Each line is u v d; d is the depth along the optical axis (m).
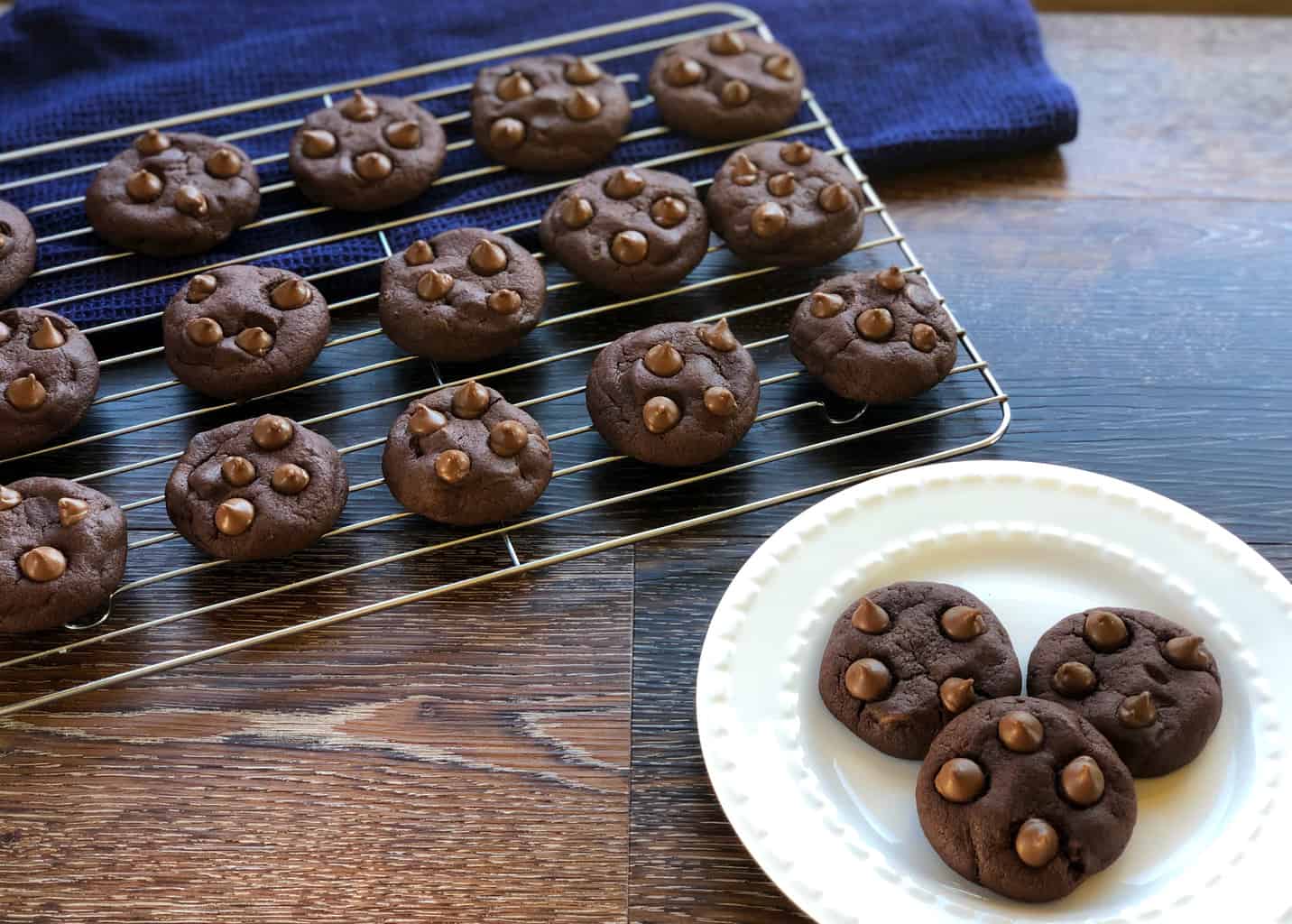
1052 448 0.59
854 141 0.68
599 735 0.52
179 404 0.60
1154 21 0.75
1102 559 0.54
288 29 0.73
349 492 0.57
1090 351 0.62
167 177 0.63
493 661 0.54
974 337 0.62
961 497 0.55
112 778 0.51
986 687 0.50
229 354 0.57
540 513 0.57
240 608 0.55
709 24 0.74
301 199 0.66
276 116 0.69
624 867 0.50
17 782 0.51
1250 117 0.71
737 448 0.59
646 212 0.62
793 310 0.63
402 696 0.53
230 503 0.54
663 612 0.55
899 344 0.58
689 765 0.52
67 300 0.60
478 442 0.55
